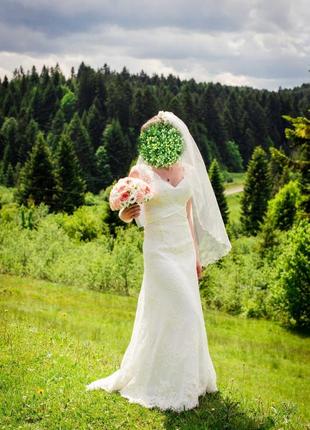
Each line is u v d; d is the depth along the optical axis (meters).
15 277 21.89
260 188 71.38
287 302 19.28
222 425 5.44
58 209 66.81
